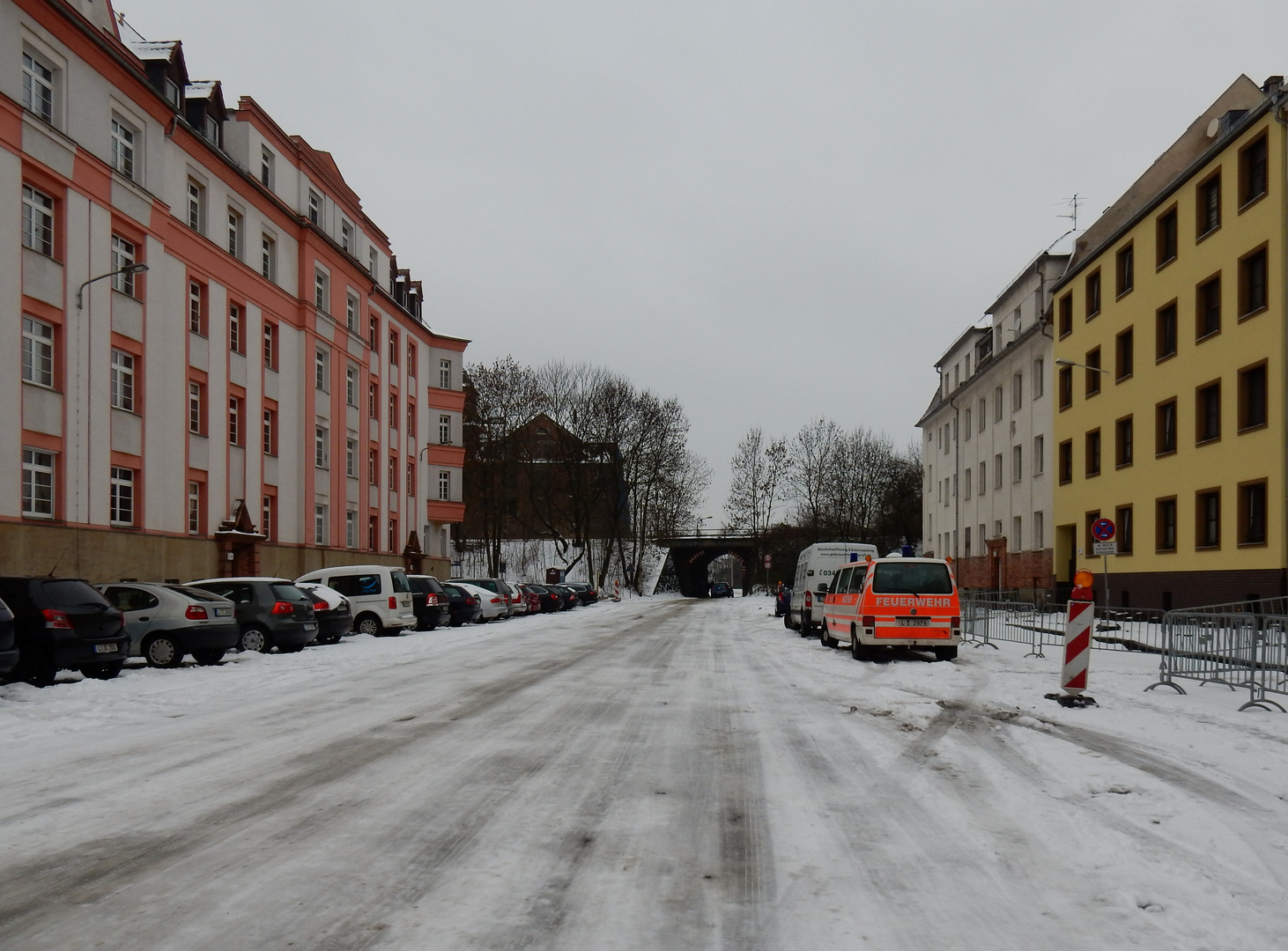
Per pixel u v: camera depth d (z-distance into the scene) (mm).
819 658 18359
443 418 58844
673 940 4078
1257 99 32094
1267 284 25156
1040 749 8375
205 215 31062
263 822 5918
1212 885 4797
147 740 8945
